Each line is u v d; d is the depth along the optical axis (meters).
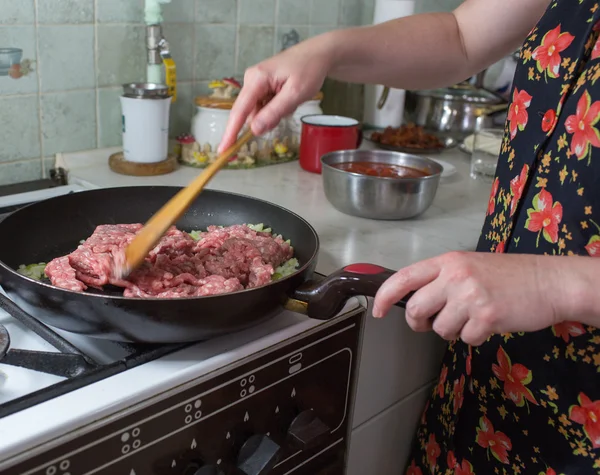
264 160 1.32
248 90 0.76
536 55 0.69
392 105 1.64
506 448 0.75
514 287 0.50
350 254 0.88
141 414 0.53
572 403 0.67
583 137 0.62
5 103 1.06
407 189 0.99
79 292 0.55
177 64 1.32
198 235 0.85
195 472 0.58
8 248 0.73
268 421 0.66
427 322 0.54
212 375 0.58
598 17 0.62
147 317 0.55
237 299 0.57
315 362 0.70
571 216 0.63
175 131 1.37
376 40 0.85
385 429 0.91
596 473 0.67
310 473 0.76
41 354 0.56
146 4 1.17
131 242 0.65
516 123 0.72
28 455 0.46
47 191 1.04
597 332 0.63
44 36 1.08
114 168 1.15
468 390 0.79
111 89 1.21
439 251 0.92
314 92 0.79
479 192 1.25
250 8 1.41
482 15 0.89
